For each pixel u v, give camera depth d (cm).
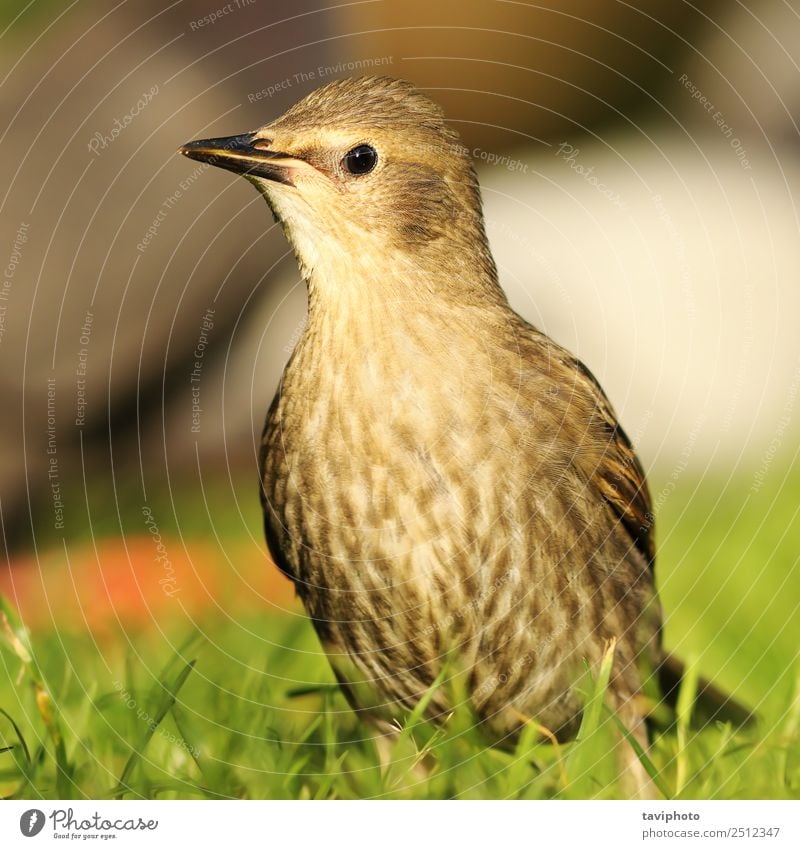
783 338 1541
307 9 1374
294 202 649
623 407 1503
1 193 1271
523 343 655
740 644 839
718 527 1155
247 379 1359
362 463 618
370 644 659
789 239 1630
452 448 614
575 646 644
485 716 663
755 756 633
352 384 621
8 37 1329
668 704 745
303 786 628
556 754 635
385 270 637
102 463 1303
